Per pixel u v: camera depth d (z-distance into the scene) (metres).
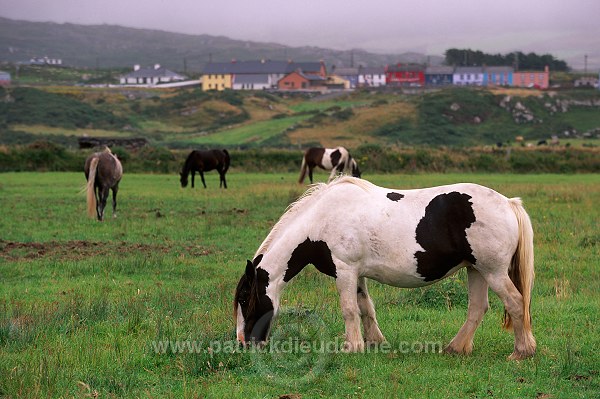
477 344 8.01
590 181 37.59
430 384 6.61
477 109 113.88
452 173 45.69
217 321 8.70
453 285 10.32
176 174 44.22
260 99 136.62
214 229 17.42
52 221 19.00
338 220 7.65
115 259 13.54
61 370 6.94
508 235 7.22
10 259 13.79
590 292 10.59
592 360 7.25
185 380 6.71
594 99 124.25
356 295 7.71
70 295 10.57
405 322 9.00
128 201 24.53
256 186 30.62
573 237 15.79
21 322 8.59
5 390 6.40
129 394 6.38
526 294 7.30
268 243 8.08
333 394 6.43
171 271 12.63
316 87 183.75
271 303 7.88
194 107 129.12
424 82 189.25
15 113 111.19
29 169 44.00
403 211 7.50
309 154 36.25
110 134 106.94
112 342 7.93
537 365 7.05
